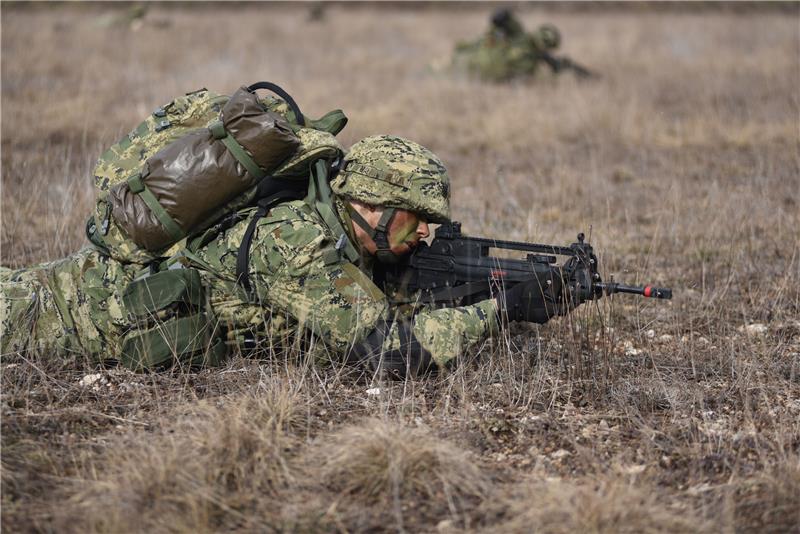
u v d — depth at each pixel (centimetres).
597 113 3784
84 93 3925
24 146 3123
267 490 1059
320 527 991
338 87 4569
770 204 2405
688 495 1054
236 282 1309
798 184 2686
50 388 1298
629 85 4525
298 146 1278
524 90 4469
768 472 1074
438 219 1292
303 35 7406
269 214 1291
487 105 4166
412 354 1296
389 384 1328
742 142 3297
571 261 1306
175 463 1057
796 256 2042
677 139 3394
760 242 2156
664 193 2628
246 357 1392
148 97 4119
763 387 1333
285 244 1266
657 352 1500
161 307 1286
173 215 1267
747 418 1228
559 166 2978
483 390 1328
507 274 1334
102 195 1330
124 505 991
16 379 1318
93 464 1092
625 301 1766
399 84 4769
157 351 1311
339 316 1277
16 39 5634
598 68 5281
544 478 1087
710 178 2859
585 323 1548
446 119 3841
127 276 1350
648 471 1096
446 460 1079
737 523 991
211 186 1256
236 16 9519
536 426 1220
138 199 1277
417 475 1073
